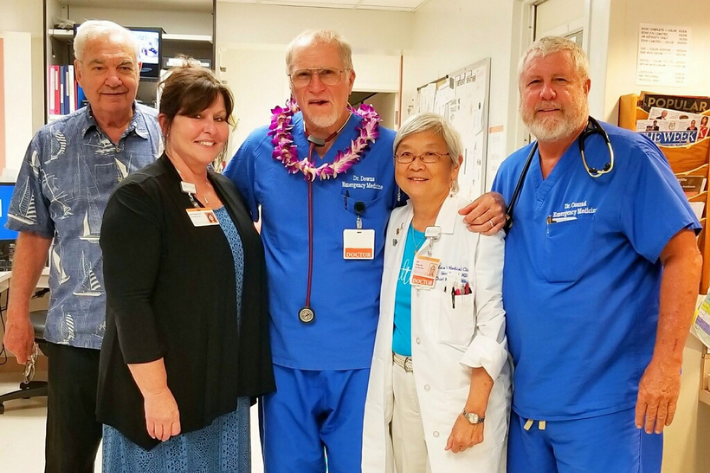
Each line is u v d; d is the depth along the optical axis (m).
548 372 1.62
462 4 4.03
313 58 1.75
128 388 1.56
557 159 1.71
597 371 1.59
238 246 1.69
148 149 2.01
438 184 1.71
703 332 2.07
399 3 4.89
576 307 1.59
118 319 1.49
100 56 1.85
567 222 1.63
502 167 1.94
